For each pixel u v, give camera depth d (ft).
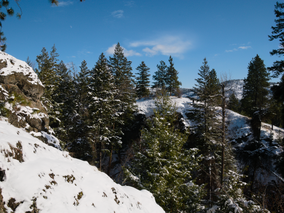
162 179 32.71
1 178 9.48
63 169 13.21
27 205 9.09
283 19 43.93
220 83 51.85
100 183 15.05
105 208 12.86
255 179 67.97
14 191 9.26
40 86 30.58
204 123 69.51
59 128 65.82
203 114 71.51
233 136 90.38
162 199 32.78
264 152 74.54
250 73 109.40
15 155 11.23
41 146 15.10
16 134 15.02
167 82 155.33
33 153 13.10
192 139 81.35
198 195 37.55
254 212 28.17
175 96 138.82
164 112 43.47
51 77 72.59
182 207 37.14
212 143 64.95
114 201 14.48
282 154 48.60
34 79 29.55
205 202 40.42
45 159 13.41
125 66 105.40
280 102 34.76
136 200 18.38
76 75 77.66
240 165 79.71
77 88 77.71
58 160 14.87
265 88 103.30
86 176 15.05
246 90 115.55
